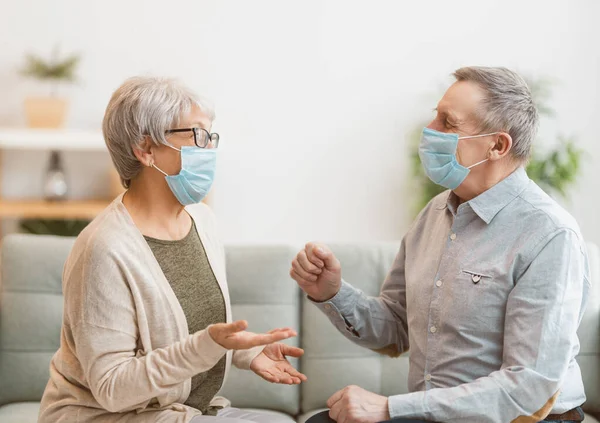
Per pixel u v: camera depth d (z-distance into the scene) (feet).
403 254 7.45
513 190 6.37
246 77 15.57
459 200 6.75
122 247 6.02
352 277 9.07
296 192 15.87
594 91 15.84
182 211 6.88
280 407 8.93
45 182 15.20
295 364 9.06
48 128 14.42
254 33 15.51
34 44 15.14
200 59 15.47
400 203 15.90
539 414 5.82
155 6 15.30
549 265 5.95
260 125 15.69
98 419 6.19
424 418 5.83
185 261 6.50
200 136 6.30
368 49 15.67
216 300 6.67
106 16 15.23
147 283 6.04
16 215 14.21
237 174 15.75
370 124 15.80
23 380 8.82
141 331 6.00
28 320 8.87
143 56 15.33
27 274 8.96
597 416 8.66
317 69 15.65
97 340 5.85
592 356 8.65
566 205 15.97
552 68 15.83
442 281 6.47
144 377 5.72
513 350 5.88
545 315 5.84
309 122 15.74
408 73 15.74
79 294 5.95
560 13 15.75
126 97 6.21
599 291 8.93
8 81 15.16
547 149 15.83
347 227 15.98
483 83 6.36
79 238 6.18
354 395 6.01
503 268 6.12
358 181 15.89
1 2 15.02
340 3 15.57
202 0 15.37
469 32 15.72
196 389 6.63
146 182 6.40
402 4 15.64
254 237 15.89
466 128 6.34
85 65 15.25
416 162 15.14
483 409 5.75
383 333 7.30
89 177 15.49
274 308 9.04
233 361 7.15
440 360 6.39
